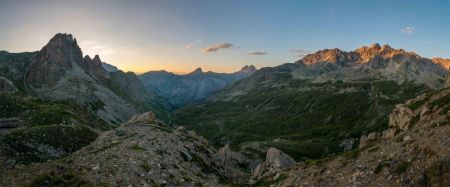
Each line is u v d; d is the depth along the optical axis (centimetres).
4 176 4294
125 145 6006
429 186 3422
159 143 6581
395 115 10188
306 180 4866
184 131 9188
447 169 3381
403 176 3744
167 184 4772
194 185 5200
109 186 4138
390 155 4281
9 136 9212
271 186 5353
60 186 4084
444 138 3872
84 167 4684
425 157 3806
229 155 10962
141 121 8938
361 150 4938
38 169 4650
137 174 4678
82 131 11762
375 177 4006
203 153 7694
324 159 5406
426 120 5312
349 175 4350
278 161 7750
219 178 6669
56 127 10850
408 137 4500
